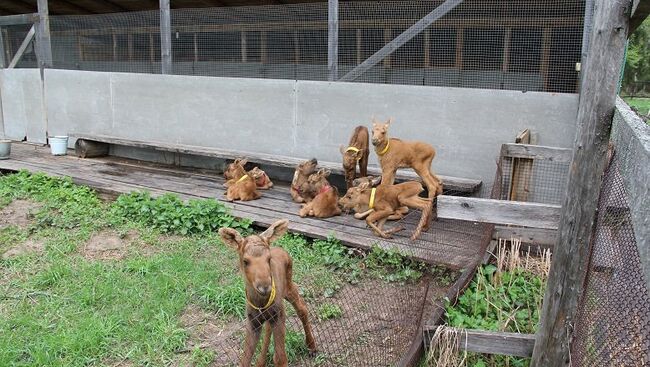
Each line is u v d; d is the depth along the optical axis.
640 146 1.83
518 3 6.77
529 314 3.99
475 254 4.69
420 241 5.10
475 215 3.85
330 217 5.93
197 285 4.45
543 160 5.82
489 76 7.12
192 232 5.76
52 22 10.48
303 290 4.39
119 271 4.70
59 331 3.72
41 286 4.45
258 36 8.73
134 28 9.65
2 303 4.15
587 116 2.61
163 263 4.84
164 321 3.88
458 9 7.14
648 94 25.86
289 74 8.56
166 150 8.34
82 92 9.83
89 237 5.59
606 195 3.18
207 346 3.61
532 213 3.73
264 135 7.98
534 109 6.04
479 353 3.45
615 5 2.44
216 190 7.13
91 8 13.06
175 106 8.77
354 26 7.84
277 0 10.91
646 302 2.11
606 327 2.59
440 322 3.70
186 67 9.20
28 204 6.67
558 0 6.45
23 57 10.80
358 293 4.45
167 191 7.02
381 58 6.98
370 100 6.98
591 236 2.73
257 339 2.91
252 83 7.93
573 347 2.84
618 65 2.50
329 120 7.35
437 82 7.43
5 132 11.41
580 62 6.07
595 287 3.00
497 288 4.41
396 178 6.41
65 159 9.32
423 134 6.71
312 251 5.20
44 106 10.51
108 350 3.53
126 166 8.88
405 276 4.67
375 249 4.90
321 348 3.57
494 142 6.30
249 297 2.76
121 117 9.43
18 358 3.43
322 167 6.87
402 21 7.49
